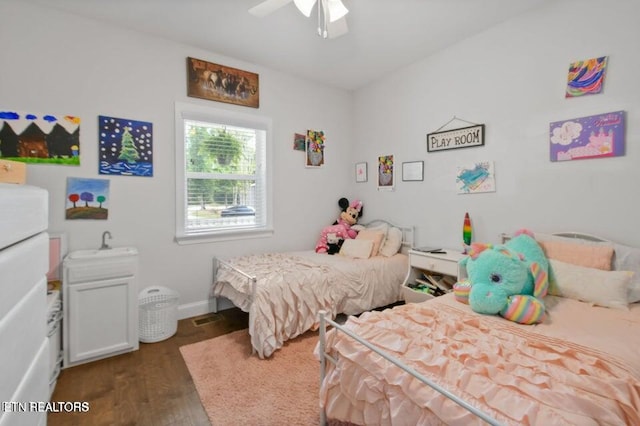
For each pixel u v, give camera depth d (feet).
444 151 9.43
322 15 7.45
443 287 8.46
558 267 6.17
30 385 1.43
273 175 10.85
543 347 4.03
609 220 6.31
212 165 9.85
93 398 5.56
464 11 7.41
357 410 3.95
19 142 6.92
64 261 6.48
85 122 7.63
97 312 6.82
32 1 6.96
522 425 2.62
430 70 9.70
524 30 7.48
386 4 7.11
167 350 7.32
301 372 6.39
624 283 5.46
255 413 5.21
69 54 7.42
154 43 8.51
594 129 6.43
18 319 1.31
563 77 6.87
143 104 8.39
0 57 6.72
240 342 7.71
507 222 7.95
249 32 8.33
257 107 10.36
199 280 9.50
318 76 11.34
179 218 9.02
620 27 6.08
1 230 1.17
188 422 5.02
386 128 11.35
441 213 9.56
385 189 11.43
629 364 3.62
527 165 7.52
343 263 9.09
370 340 4.20
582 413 2.72
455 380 3.23
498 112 8.06
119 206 8.11
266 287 7.28
